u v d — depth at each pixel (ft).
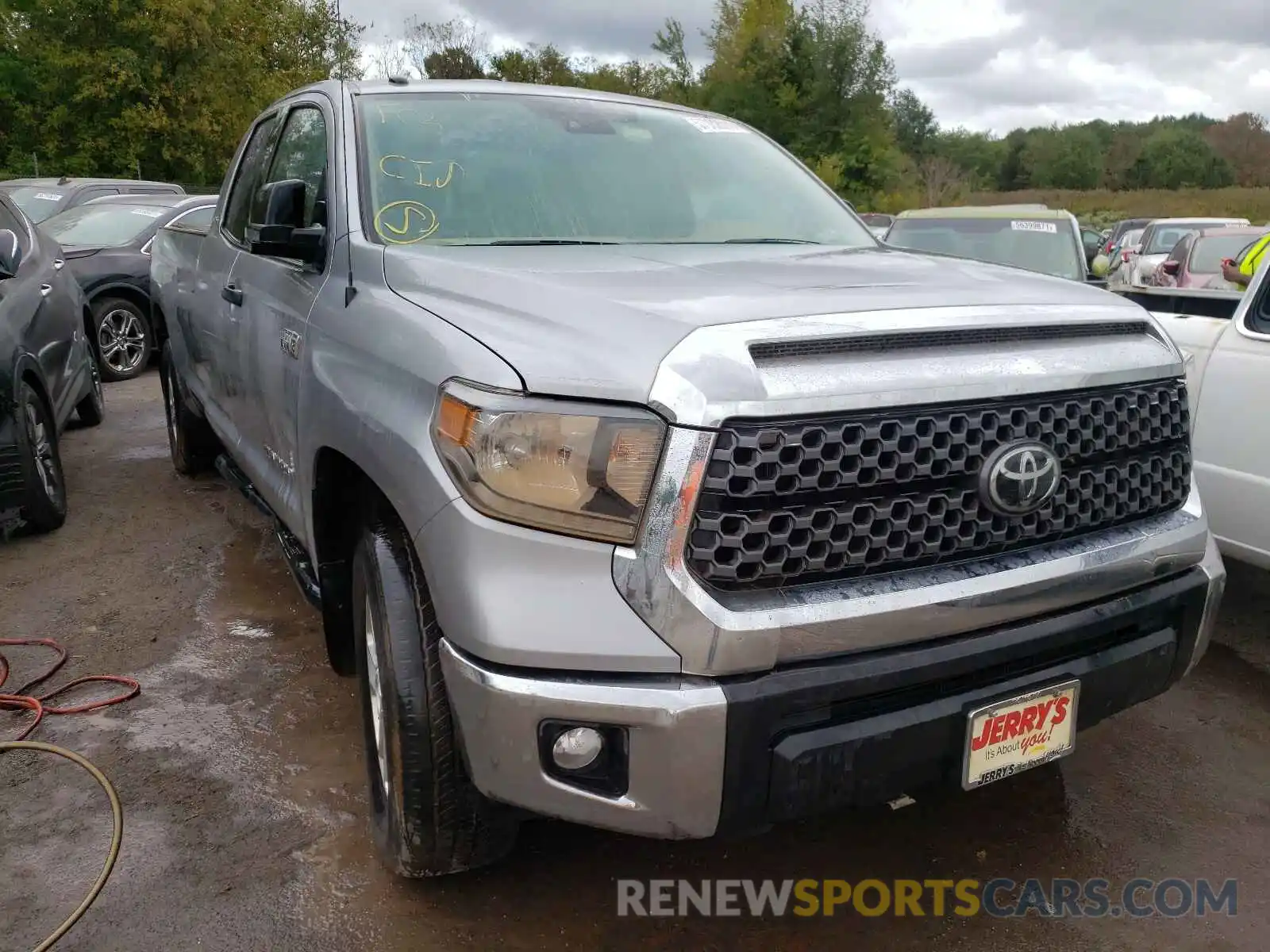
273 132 13.66
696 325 6.59
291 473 10.56
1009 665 7.38
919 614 6.77
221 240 14.62
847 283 7.95
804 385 6.45
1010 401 7.17
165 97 99.35
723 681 6.38
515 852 9.00
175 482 20.27
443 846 7.73
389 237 9.61
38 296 18.56
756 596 6.43
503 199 10.32
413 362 7.48
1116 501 7.93
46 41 97.55
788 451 6.40
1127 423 7.89
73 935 7.95
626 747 6.43
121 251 31.86
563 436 6.39
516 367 6.66
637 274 8.20
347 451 8.18
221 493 19.47
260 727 11.07
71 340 20.67
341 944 7.88
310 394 9.22
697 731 6.28
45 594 14.58
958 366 6.97
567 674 6.43
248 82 106.01
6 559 15.97
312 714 11.34
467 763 6.89
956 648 6.95
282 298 10.71
